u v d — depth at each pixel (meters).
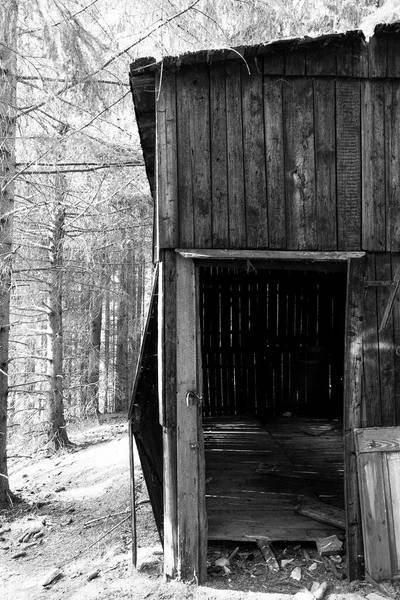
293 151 4.40
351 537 4.29
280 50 4.32
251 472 6.61
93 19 6.40
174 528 4.35
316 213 4.40
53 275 10.14
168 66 4.25
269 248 4.36
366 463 4.30
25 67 6.88
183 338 4.35
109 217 8.80
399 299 4.44
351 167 4.43
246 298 9.54
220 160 4.36
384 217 4.44
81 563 5.06
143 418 5.05
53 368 11.52
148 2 6.36
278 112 4.40
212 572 4.44
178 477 4.31
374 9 7.79
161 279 4.35
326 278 9.46
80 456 10.44
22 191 7.93
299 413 9.86
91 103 6.41
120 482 7.75
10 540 5.88
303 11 7.71
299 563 4.57
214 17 6.58
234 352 9.68
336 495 5.81
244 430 8.72
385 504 4.28
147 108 4.84
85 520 6.39
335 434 8.46
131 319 16.19
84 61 6.20
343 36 4.27
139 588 4.30
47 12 6.31
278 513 5.34
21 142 7.02
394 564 4.23
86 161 7.11
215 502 5.64
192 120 4.34
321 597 4.03
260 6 6.93
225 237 4.34
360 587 4.17
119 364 17.72
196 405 4.34
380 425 4.38
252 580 4.33
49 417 11.48
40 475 9.62
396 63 4.45
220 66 4.36
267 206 4.38
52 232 9.84
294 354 9.76
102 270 9.48
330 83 4.42
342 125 4.43
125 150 7.00
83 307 12.02
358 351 4.39
